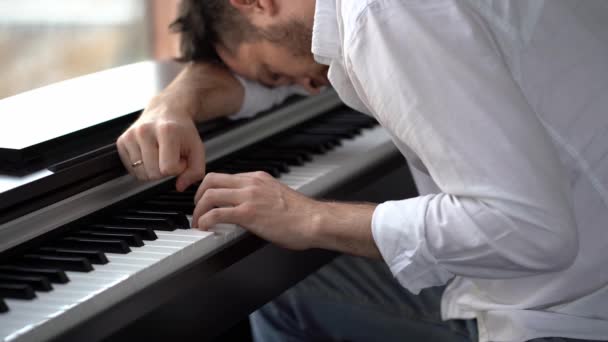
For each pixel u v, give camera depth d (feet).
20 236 3.69
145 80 6.12
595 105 4.04
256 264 4.11
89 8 13.16
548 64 3.97
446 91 3.59
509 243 3.66
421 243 3.82
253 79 5.31
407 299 5.25
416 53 3.60
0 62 12.97
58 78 13.26
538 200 3.55
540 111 3.99
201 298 3.72
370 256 4.07
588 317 4.31
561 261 3.74
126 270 3.48
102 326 3.18
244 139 5.52
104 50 13.29
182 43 5.68
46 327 2.98
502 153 3.56
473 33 3.62
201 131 5.17
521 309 4.37
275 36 4.76
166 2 12.88
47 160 4.14
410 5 3.63
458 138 3.59
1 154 4.02
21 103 5.23
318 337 5.65
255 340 6.04
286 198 4.13
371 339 5.38
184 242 3.84
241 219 4.04
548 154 3.62
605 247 4.16
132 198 4.45
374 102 3.78
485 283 4.49
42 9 13.05
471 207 3.67
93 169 4.18
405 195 5.96
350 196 5.13
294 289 5.64
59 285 3.33
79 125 4.52
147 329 3.38
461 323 4.85
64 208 3.95
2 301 3.07
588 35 4.08
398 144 4.34
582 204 4.11
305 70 4.91
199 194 4.26
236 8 4.83
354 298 5.41
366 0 3.66
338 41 4.05
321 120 6.43
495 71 3.61
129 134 4.44
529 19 3.94
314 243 4.06
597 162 4.07
